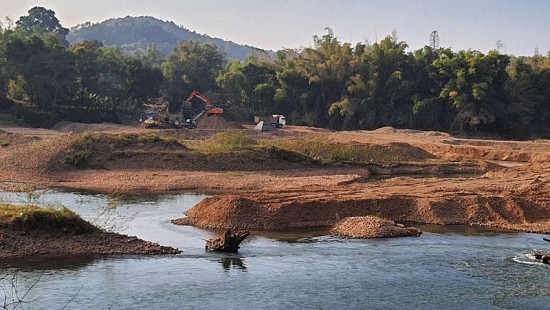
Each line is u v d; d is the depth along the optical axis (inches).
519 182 1824.6
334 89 4692.4
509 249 1147.3
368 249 1130.0
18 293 817.5
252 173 2113.7
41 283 863.7
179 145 2303.2
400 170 2401.6
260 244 1165.1
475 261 1049.5
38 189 1752.0
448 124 4490.7
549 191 1598.2
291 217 1339.8
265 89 4697.3
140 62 4586.6
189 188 1855.3
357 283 906.1
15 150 2236.7
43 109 4082.2
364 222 1293.1
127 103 4785.9
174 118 4106.8
